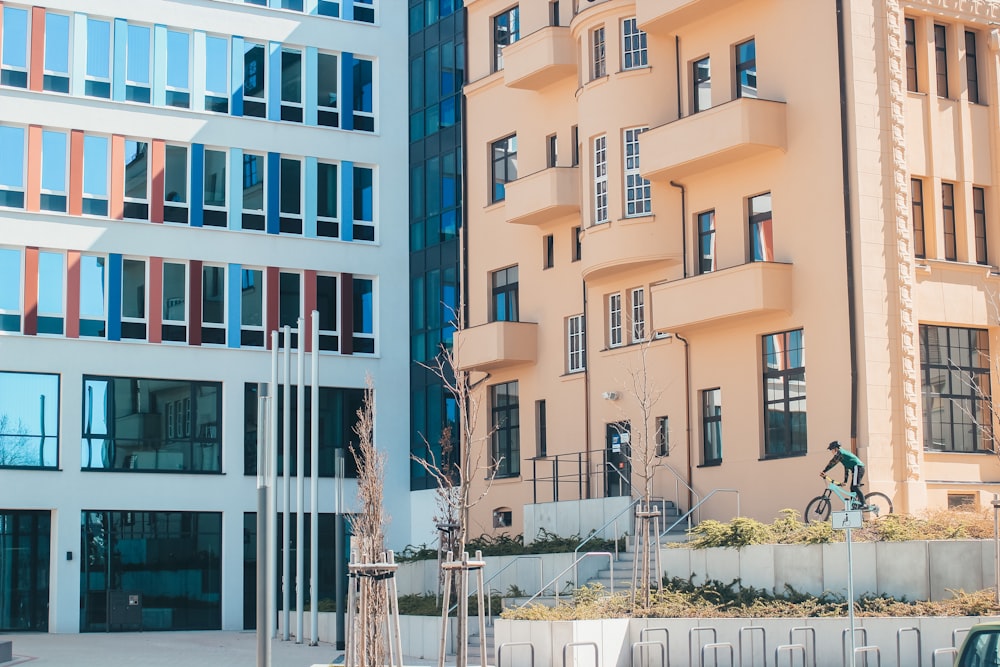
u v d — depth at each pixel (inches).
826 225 1286.9
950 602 970.7
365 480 1075.3
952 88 1365.7
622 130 1481.3
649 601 1050.7
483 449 1728.6
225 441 1891.0
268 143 1967.3
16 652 1375.5
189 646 1455.5
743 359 1360.7
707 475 1391.5
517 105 1704.0
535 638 990.4
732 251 1378.0
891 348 1259.8
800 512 1278.3
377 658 722.2
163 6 1915.6
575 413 1583.4
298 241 1972.2
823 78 1299.2
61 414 1800.0
